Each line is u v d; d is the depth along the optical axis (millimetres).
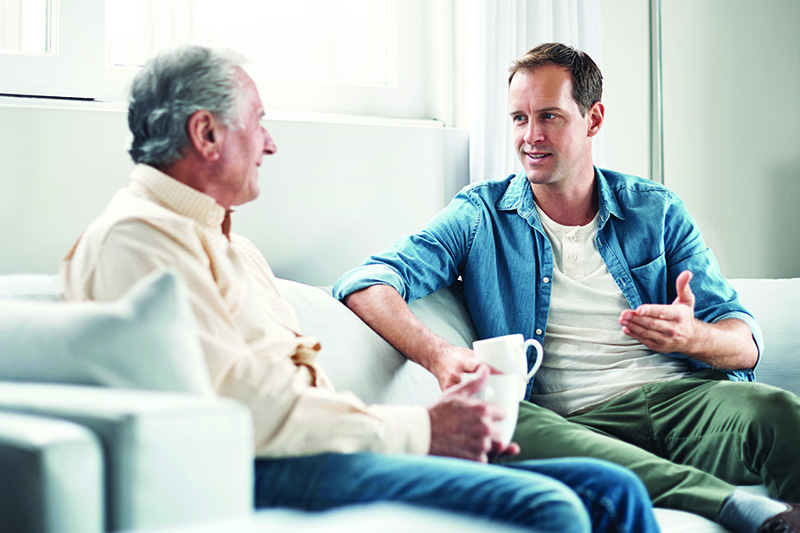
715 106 3225
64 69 1862
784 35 3396
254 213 2008
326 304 1671
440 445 1102
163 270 873
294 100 2365
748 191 3312
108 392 787
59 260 1742
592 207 1928
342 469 999
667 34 3102
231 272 1167
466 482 946
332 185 2133
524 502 910
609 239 1886
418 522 540
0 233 1684
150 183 1190
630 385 1779
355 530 532
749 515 1259
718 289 1889
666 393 1729
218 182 1228
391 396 1634
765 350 2053
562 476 1081
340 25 2494
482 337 1881
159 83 1197
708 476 1373
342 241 2152
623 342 1826
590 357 1815
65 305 932
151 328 841
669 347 1654
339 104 2439
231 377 1016
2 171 1683
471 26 2479
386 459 1004
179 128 1187
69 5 1862
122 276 1030
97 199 1783
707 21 3201
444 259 1867
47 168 1729
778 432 1508
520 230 1898
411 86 2566
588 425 1746
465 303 1938
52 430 692
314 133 2098
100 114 1784
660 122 3041
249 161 1250
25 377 874
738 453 1559
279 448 1016
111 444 699
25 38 1890
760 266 3350
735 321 1811
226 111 1211
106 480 700
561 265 1887
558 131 1833
